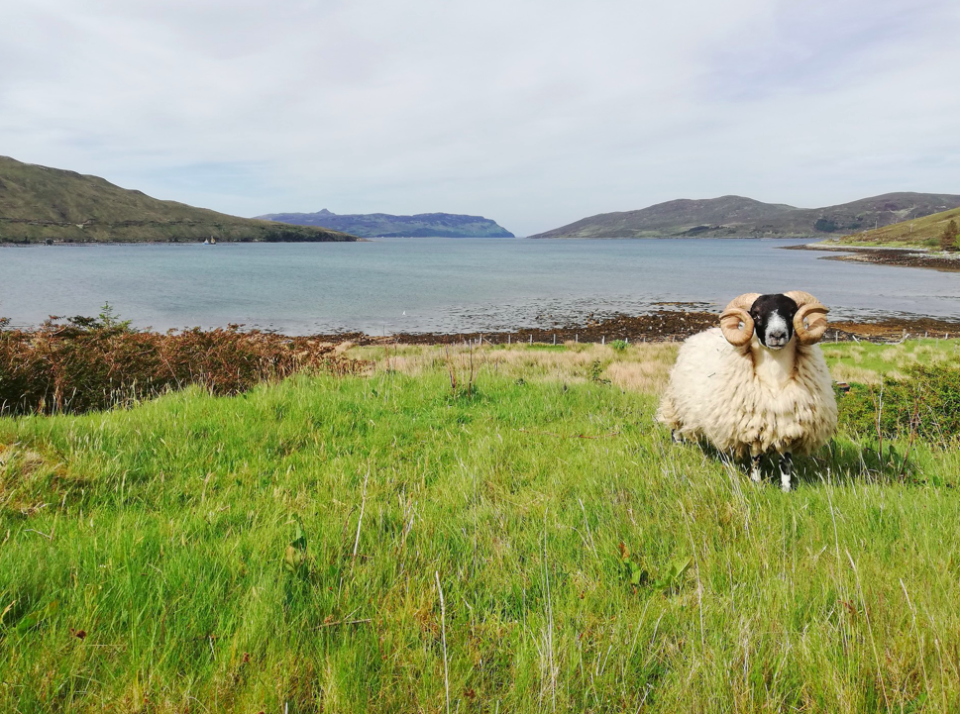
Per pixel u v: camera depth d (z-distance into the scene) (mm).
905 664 2398
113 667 2270
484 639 2654
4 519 3453
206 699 2145
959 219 182750
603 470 5062
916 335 36375
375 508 4031
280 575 2938
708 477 4758
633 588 3096
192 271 93812
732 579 3096
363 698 2189
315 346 11555
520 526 3941
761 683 2297
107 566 2881
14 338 8016
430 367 11969
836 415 5164
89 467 4395
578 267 118000
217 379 8609
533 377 10812
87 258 135000
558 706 2189
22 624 2385
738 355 5129
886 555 3465
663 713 2201
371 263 129625
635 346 28234
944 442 6223
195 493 4328
